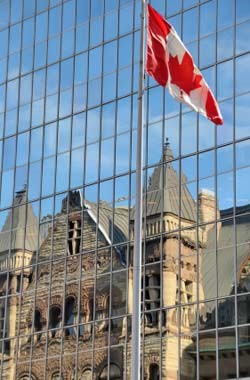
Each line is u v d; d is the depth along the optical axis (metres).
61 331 63.16
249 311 52.75
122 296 59.81
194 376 54.03
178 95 39.41
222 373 52.91
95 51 67.12
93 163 64.75
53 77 69.69
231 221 55.47
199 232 56.69
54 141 68.06
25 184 69.25
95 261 62.38
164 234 58.34
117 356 59.03
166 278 57.38
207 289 55.12
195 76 39.38
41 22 72.00
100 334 60.47
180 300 56.22
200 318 54.88
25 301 66.50
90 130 65.69
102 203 63.28
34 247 67.12
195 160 58.47
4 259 69.00
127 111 63.59
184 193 58.31
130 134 62.94
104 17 67.19
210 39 59.84
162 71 39.41
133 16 65.25
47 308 64.75
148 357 56.59
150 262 58.56
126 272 60.09
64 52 69.50
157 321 56.94
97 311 61.19
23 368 64.94
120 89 64.50
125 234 60.97
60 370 62.38
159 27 39.62
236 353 52.59
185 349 54.97
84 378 60.62
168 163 59.78
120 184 62.50
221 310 54.00
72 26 69.38
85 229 63.84
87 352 60.97
